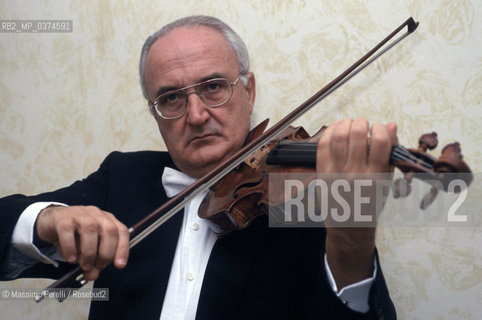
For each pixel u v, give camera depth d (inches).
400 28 53.6
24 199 48.8
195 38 51.8
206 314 44.8
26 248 44.1
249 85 55.1
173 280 48.4
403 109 55.1
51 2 68.9
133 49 65.2
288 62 59.1
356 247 36.8
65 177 67.7
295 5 59.0
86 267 38.4
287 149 43.2
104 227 38.6
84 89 67.2
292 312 44.9
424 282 53.7
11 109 70.3
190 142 50.8
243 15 60.9
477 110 52.9
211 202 46.4
